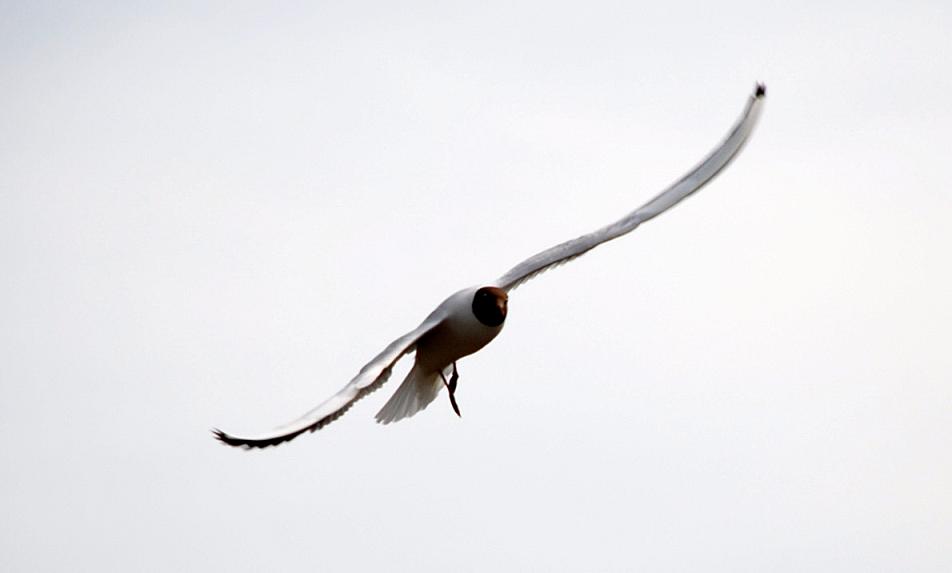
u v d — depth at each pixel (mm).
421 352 14281
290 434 11828
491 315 13805
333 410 12242
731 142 14391
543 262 14422
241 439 11477
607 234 14438
